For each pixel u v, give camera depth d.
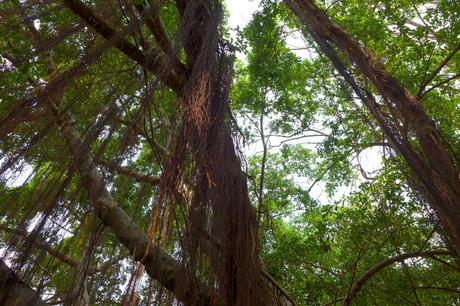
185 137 2.51
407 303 7.43
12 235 2.41
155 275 2.26
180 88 3.28
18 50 3.86
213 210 2.49
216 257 2.42
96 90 3.46
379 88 2.87
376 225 6.86
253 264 2.86
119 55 3.88
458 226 2.35
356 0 8.29
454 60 8.71
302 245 7.82
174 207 2.28
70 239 2.36
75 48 3.97
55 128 3.05
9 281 2.30
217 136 2.86
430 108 7.17
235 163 3.05
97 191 2.44
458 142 5.31
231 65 3.37
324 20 3.76
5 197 2.64
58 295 2.26
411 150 2.62
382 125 2.64
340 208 7.85
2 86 3.75
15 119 3.00
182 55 3.85
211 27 3.32
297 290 7.85
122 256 2.37
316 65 8.69
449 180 2.61
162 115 3.26
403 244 6.90
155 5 3.71
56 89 3.15
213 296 2.30
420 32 7.49
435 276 7.71
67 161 2.71
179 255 2.30
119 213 3.45
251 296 2.78
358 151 7.38
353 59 3.07
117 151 2.55
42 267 2.26
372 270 6.66
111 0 3.78
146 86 2.97
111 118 2.73
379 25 7.50
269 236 7.39
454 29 7.41
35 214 2.39
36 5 3.63
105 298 2.17
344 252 8.20
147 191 2.55
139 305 2.14
